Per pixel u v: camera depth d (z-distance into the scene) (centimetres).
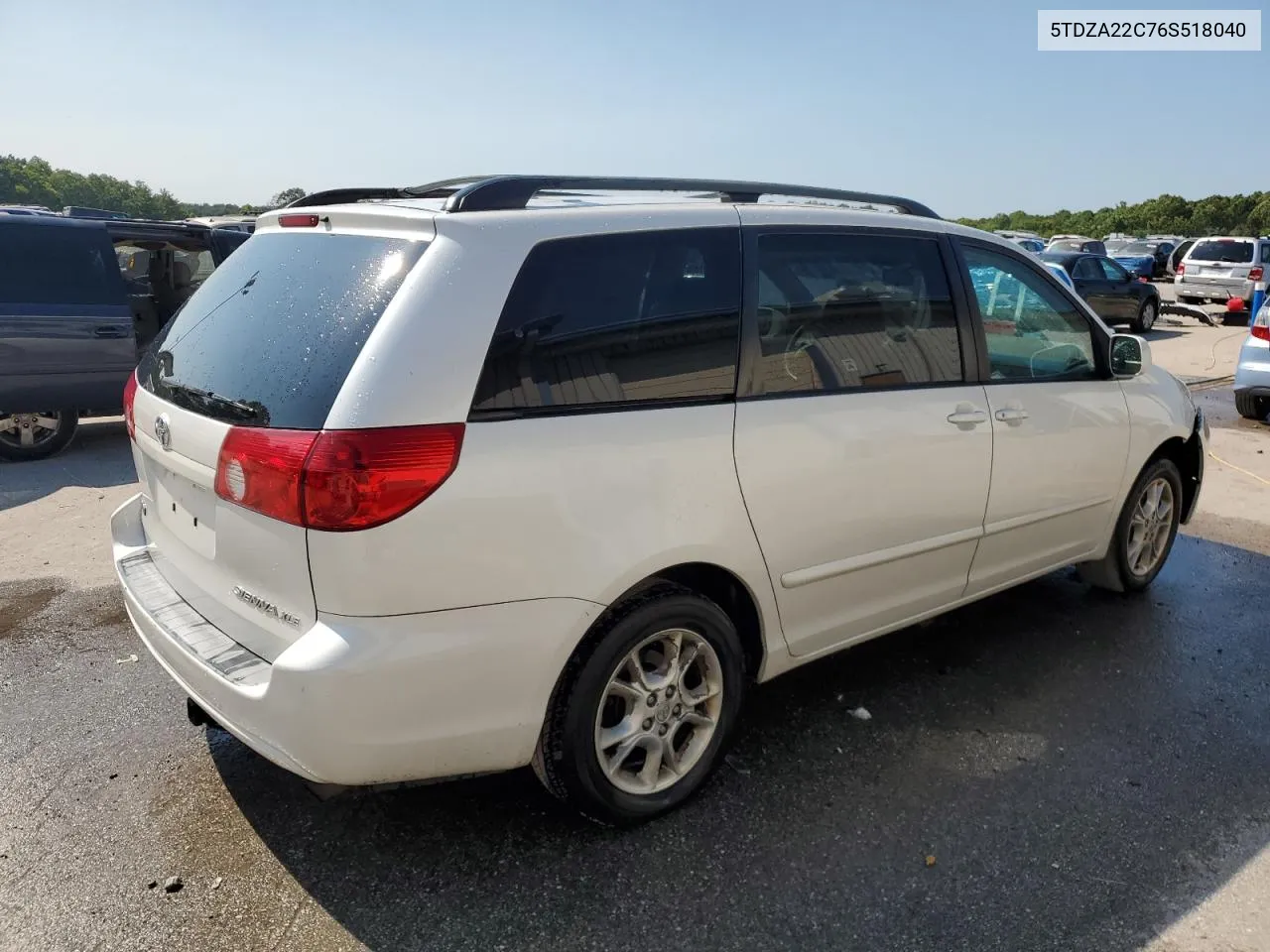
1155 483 466
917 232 351
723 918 246
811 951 236
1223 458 783
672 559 268
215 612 266
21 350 720
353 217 266
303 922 243
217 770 312
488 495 235
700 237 289
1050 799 301
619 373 264
